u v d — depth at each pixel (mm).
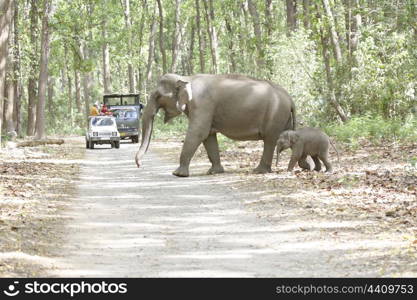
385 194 13859
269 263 8977
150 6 69375
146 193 16266
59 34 40719
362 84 30125
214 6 60188
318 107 32500
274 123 19594
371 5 27734
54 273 8633
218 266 8883
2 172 20484
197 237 10883
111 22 61031
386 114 29359
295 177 17391
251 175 18844
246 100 19469
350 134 26812
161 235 11133
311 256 9234
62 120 68000
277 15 57875
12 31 41844
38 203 14344
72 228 11758
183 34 72500
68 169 22719
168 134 48625
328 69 31891
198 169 21656
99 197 15680
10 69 40156
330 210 12492
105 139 35875
